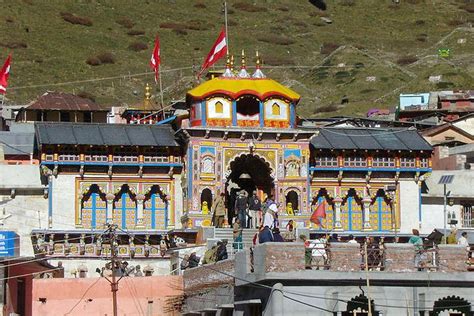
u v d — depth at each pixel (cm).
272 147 8819
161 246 8762
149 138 8950
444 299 5712
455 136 12388
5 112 13488
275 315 5491
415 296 5666
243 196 8300
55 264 8594
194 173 8669
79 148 8788
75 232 8650
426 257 5759
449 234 7525
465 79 19125
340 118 13775
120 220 8862
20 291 6906
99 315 6969
